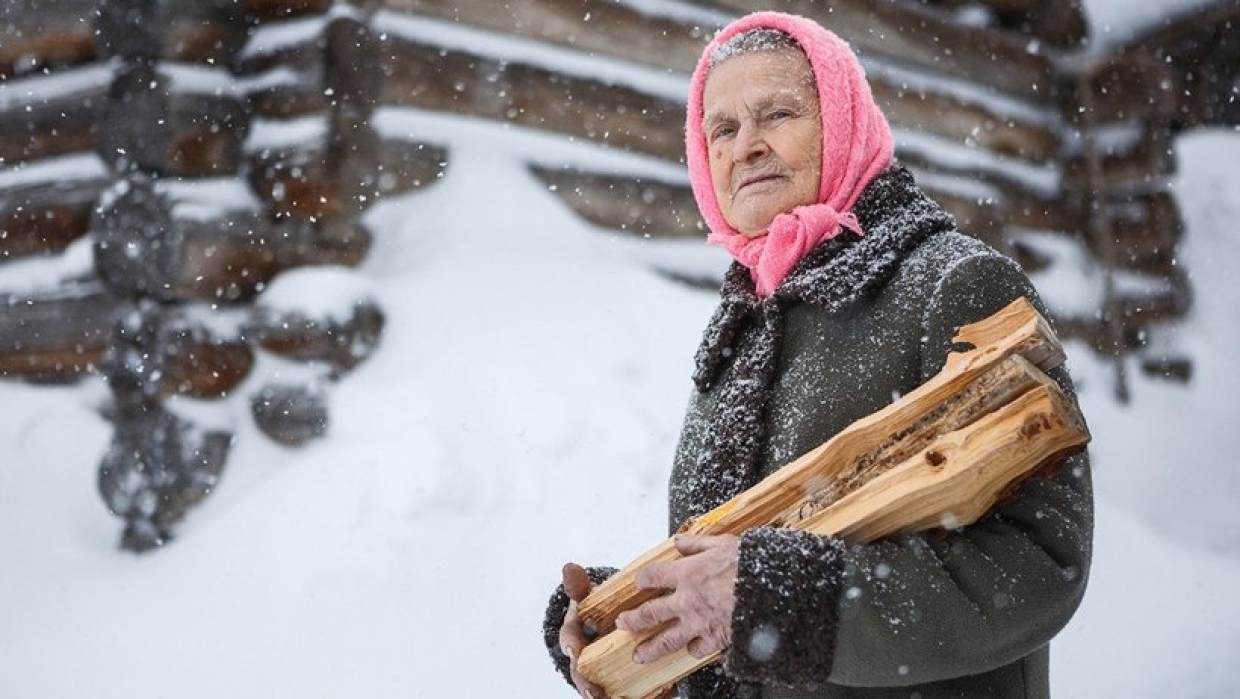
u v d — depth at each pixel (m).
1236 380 7.54
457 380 4.74
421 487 4.38
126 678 3.89
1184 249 7.87
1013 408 1.49
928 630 1.49
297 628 4.00
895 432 1.57
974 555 1.53
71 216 5.30
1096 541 5.80
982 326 1.57
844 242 1.86
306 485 4.48
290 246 4.91
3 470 4.87
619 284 5.35
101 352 5.11
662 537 4.43
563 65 5.71
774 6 6.47
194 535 4.50
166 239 4.80
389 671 3.84
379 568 4.16
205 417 4.73
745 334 1.95
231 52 5.17
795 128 1.90
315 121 4.95
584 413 4.75
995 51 7.67
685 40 6.12
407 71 5.25
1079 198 7.92
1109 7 8.25
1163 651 4.89
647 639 1.62
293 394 4.70
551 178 5.57
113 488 4.68
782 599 1.47
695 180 2.12
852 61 1.94
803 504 1.60
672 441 4.79
